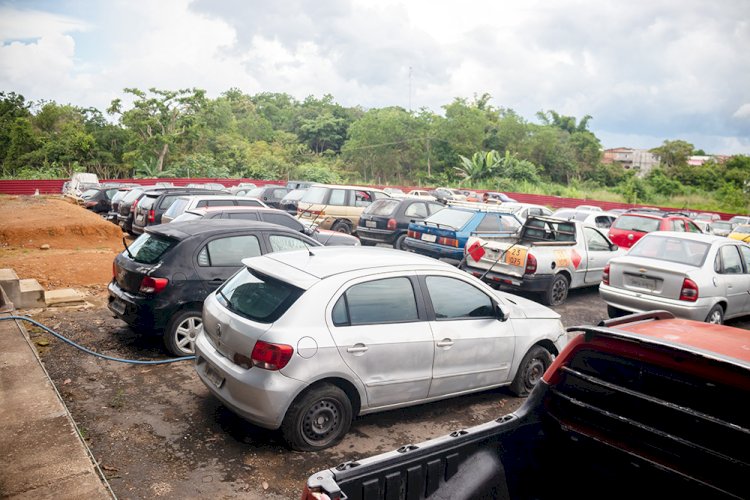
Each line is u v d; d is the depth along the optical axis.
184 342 6.41
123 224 17.78
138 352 6.56
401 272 4.96
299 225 10.26
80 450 4.06
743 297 8.89
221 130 71.75
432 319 5.00
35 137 53.94
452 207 12.40
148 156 54.44
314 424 4.45
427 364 4.90
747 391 2.48
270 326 4.29
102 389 5.50
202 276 6.34
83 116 59.28
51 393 4.97
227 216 9.77
